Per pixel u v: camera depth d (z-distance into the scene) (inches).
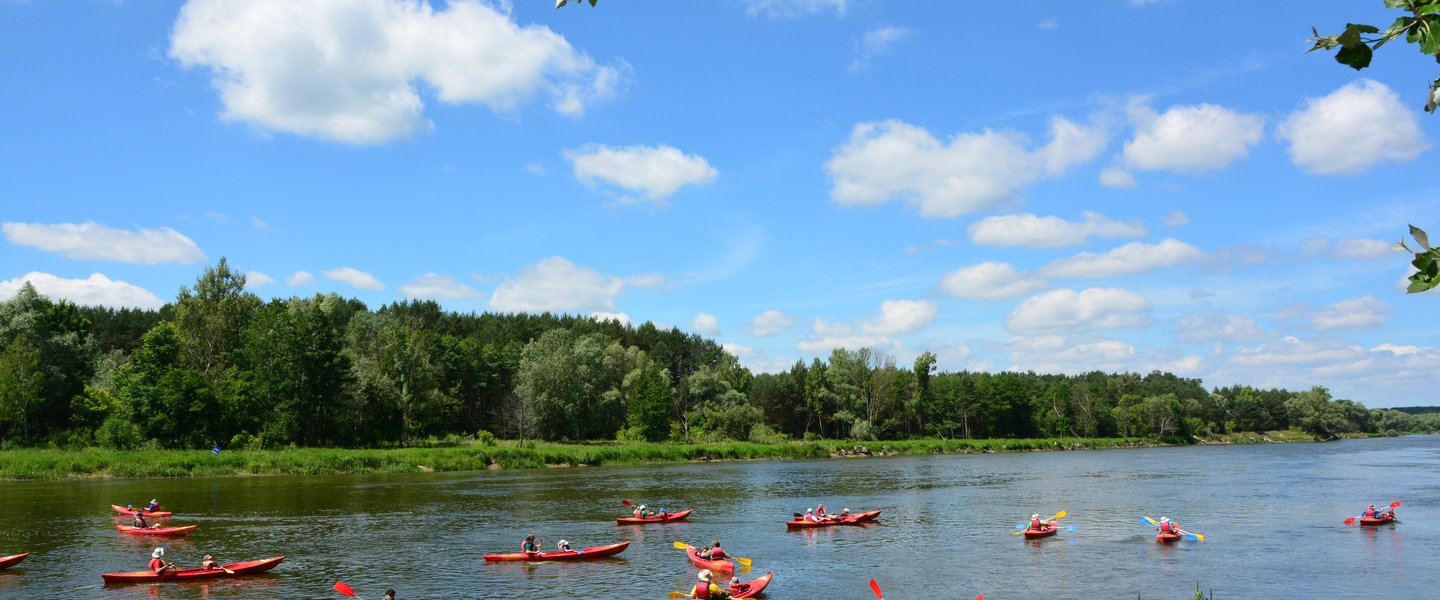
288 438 3651.6
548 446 4158.5
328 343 3772.1
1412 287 183.6
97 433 3245.6
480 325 7155.5
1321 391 7869.1
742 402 5502.0
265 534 1640.0
